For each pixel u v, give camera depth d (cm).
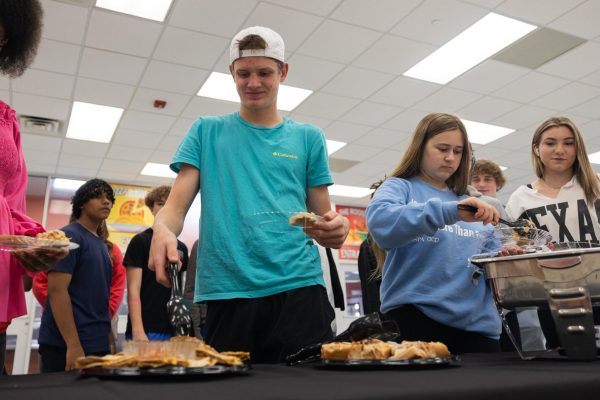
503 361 75
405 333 117
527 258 80
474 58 394
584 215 171
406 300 117
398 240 106
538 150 188
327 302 112
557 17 343
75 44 353
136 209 655
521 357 80
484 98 465
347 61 391
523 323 107
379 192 124
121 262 219
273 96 116
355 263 781
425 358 67
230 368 57
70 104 447
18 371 520
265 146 116
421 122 134
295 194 115
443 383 47
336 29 346
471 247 125
